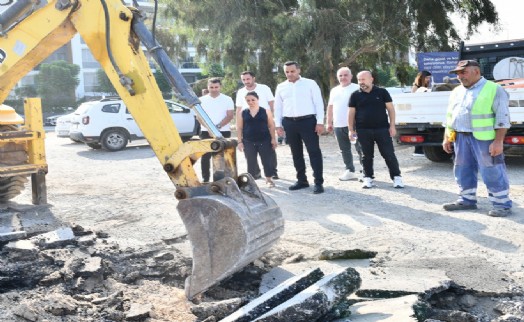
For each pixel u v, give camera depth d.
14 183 8.11
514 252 5.95
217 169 4.96
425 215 7.68
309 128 9.32
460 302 4.89
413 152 14.28
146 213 8.50
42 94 54.59
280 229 5.04
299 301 3.97
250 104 10.00
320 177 9.41
